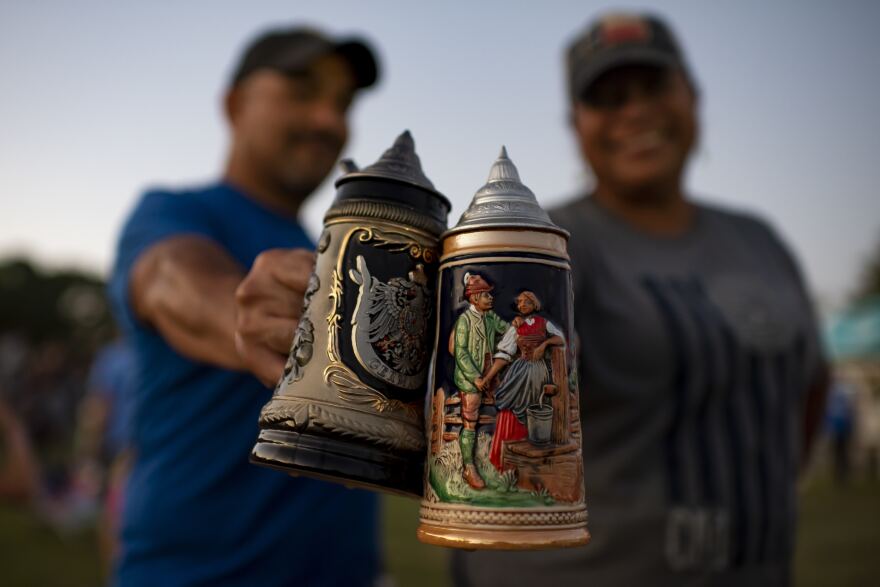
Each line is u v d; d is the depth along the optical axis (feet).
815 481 39.75
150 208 6.39
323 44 8.14
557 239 3.28
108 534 10.69
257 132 8.06
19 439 8.91
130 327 6.42
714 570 6.38
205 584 6.21
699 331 6.54
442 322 3.26
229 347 4.46
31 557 19.71
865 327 46.60
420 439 3.32
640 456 6.43
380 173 3.44
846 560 19.22
